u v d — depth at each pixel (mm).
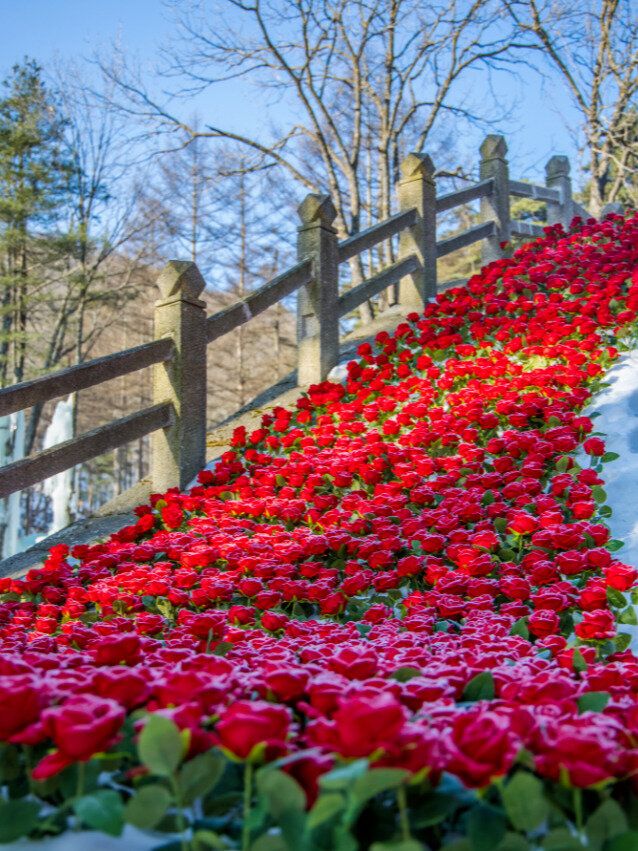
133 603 3752
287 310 32719
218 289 31672
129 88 17016
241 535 4590
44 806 1340
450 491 4523
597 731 1214
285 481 5312
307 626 3176
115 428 5477
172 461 5867
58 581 4312
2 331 23875
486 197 10164
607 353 5648
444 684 1610
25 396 4895
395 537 4062
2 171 23844
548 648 2656
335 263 7414
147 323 35594
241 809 1320
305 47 15344
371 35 15773
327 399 6383
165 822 1247
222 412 38188
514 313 7098
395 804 1240
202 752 1255
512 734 1252
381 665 1910
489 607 3254
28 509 36906
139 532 5055
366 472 4887
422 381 6102
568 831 1153
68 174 24375
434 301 8664
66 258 25391
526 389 5484
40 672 1578
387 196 15773
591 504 3928
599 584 3252
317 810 1068
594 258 8180
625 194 19469
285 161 15938
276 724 1219
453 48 15531
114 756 1235
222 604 3809
